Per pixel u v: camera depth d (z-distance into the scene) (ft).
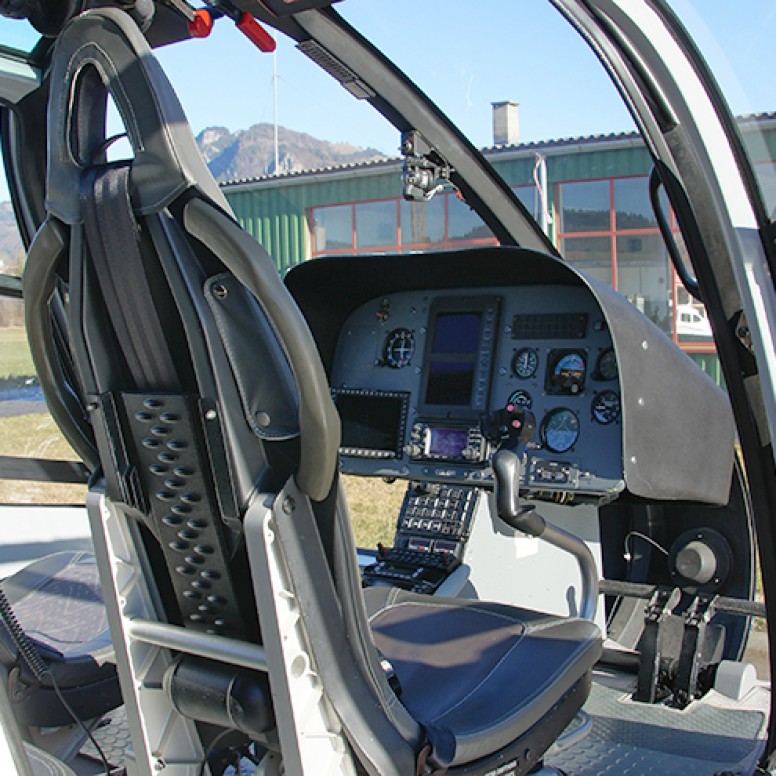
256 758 4.58
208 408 3.30
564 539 7.22
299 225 30.68
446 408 8.11
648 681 7.67
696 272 5.26
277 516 3.28
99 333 3.50
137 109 3.15
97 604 6.94
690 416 7.45
